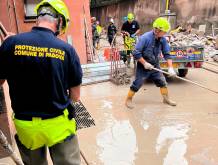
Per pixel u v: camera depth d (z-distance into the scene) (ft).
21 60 6.45
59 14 6.93
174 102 18.67
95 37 49.21
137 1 76.69
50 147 7.36
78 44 28.78
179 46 22.88
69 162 7.30
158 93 21.49
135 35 29.94
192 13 56.54
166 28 16.66
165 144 13.42
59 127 6.97
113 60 25.13
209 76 26.37
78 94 7.45
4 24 24.66
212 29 49.83
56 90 6.72
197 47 23.03
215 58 33.22
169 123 15.87
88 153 12.63
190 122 15.92
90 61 30.81
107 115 17.30
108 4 98.73
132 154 12.51
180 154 12.45
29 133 6.77
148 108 18.34
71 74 7.00
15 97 6.78
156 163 11.76
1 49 6.61
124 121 16.33
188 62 23.26
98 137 14.25
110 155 12.46
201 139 13.83
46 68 6.49
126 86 23.77
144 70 17.76
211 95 20.66
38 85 6.55
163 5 63.93
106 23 102.37
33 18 25.48
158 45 17.54
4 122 11.88
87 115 17.33
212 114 16.98
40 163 7.59
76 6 28.19
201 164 11.60
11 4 24.67
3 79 6.95
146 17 72.43
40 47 6.48
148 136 14.32
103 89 23.12
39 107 6.70
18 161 7.07
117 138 14.11
